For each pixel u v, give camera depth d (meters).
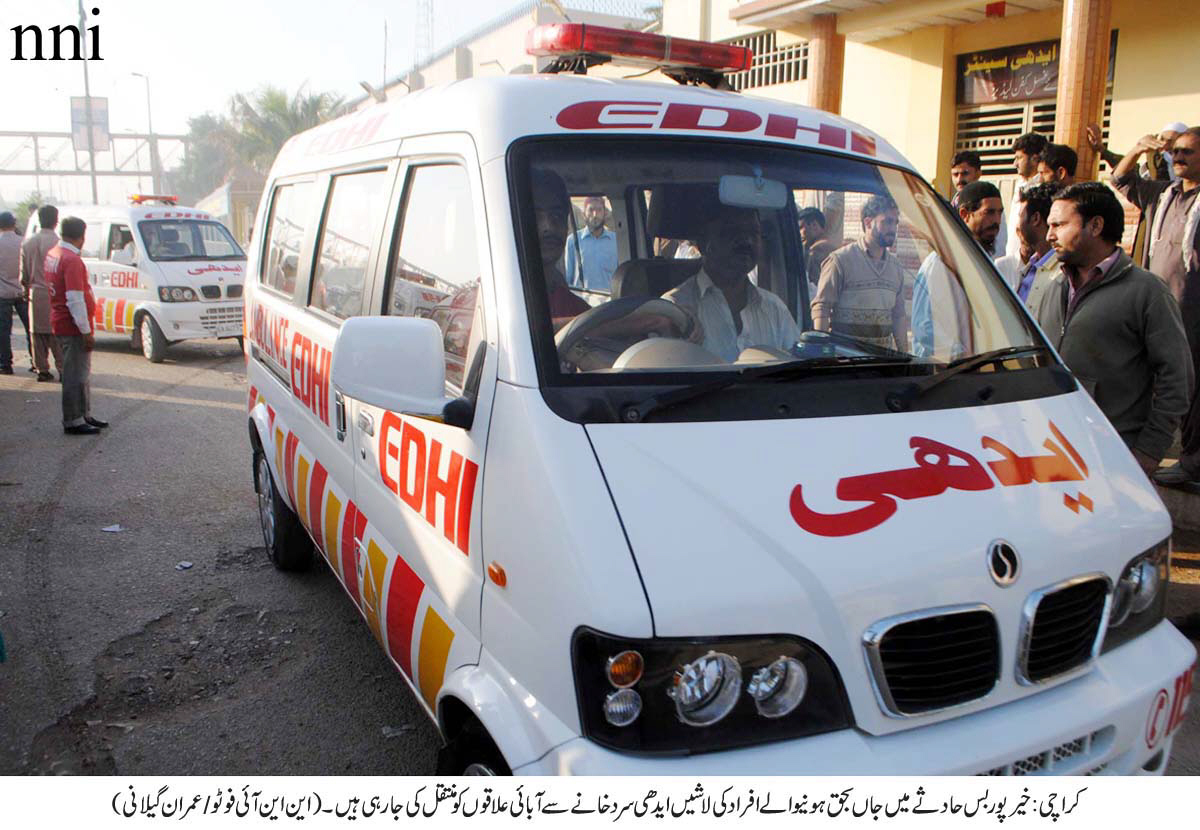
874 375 2.66
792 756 1.97
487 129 2.81
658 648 1.93
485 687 2.31
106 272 13.62
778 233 3.03
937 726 2.12
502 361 2.45
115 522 6.21
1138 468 2.72
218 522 6.21
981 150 11.23
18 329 17.48
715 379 2.45
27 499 6.71
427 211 3.11
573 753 1.97
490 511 2.36
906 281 3.10
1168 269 5.70
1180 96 9.23
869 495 2.22
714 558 2.02
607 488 2.12
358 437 3.41
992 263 3.34
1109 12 8.12
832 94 11.20
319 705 3.93
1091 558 2.34
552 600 2.07
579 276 2.69
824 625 2.02
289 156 5.14
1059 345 4.30
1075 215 4.05
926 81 11.52
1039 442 2.58
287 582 5.18
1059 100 8.32
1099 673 2.35
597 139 2.87
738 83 13.85
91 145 46.16
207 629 4.62
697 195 2.92
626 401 2.32
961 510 2.25
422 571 2.80
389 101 3.93
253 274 5.41
